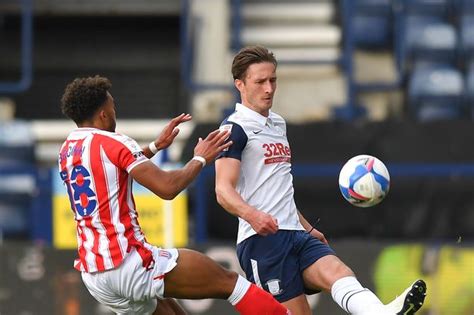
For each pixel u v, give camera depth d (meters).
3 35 53.66
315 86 47.91
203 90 46.78
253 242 23.22
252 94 23.00
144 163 21.06
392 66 48.56
